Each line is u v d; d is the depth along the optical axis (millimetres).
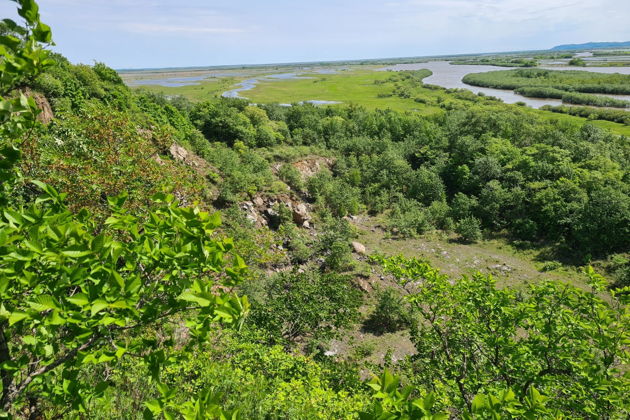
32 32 3027
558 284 8414
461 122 58469
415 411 2891
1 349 3408
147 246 3582
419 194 47156
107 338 3486
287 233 33562
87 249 3119
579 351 7551
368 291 28422
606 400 6551
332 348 22500
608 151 47094
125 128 15102
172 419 3215
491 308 8930
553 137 50312
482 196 42438
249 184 35969
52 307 2857
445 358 11086
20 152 3500
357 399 10195
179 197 15469
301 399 9141
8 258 2996
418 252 35812
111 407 6574
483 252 36156
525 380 7879
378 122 65625
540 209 38625
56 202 3852
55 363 3461
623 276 29047
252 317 18031
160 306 3512
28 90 23547
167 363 3672
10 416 3297
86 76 33406
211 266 3617
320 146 56750
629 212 33281
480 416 3820
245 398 8523
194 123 49375
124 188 12805
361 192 48750
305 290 20844
